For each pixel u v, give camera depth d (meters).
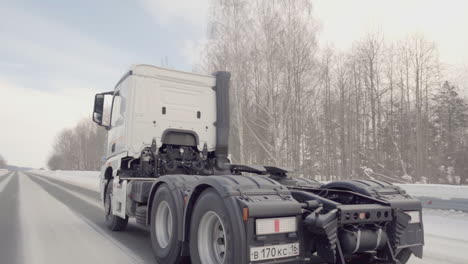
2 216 8.01
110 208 6.27
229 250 2.70
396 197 3.43
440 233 5.85
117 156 5.86
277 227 2.76
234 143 22.98
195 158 5.99
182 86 6.01
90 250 4.69
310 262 3.11
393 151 28.58
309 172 24.56
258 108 21.95
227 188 2.84
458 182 26.00
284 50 19.23
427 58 28.12
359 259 3.35
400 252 3.36
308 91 20.41
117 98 6.34
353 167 27.23
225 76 6.34
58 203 11.12
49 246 4.93
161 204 4.05
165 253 3.78
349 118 28.44
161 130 5.74
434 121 31.38
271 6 19.53
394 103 29.34
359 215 2.96
